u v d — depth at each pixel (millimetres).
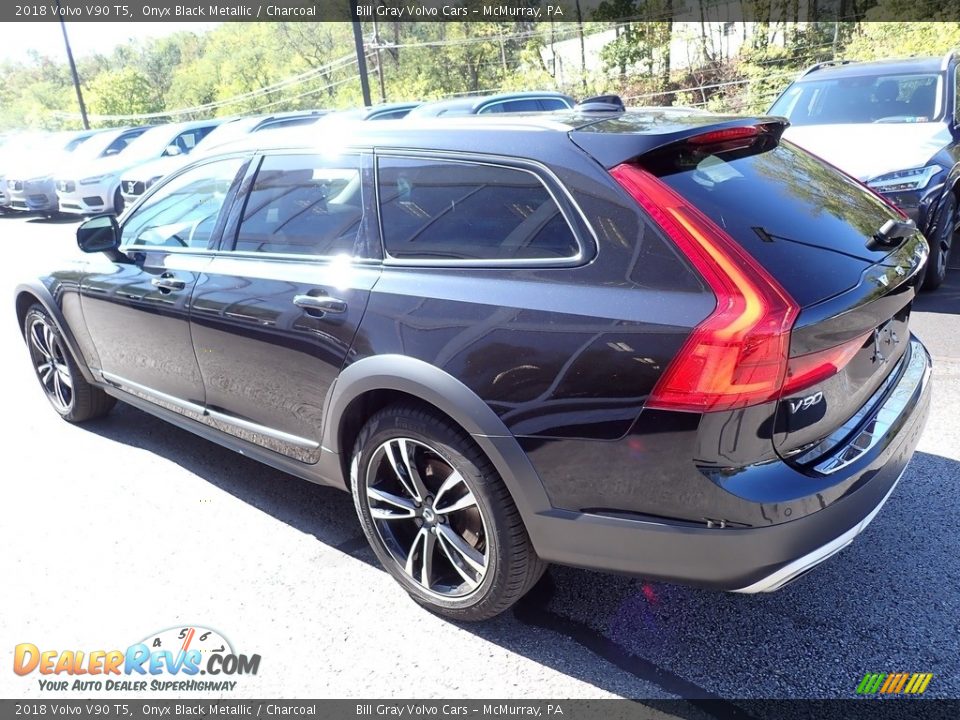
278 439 3158
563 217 2299
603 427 2139
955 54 7516
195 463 4066
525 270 2336
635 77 25719
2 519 3561
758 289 1986
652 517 2133
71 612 2869
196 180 3623
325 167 3002
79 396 4484
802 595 2719
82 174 14000
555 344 2199
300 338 2852
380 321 2590
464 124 2701
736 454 2000
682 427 2020
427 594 2723
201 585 3000
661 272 2096
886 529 3057
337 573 3047
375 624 2738
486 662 2523
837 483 2102
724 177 2385
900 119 6504
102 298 3893
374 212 2783
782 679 2354
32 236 13500
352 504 3588
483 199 2498
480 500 2422
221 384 3344
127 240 3951
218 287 3234
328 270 2850
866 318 2193
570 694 2361
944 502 3205
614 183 2225
